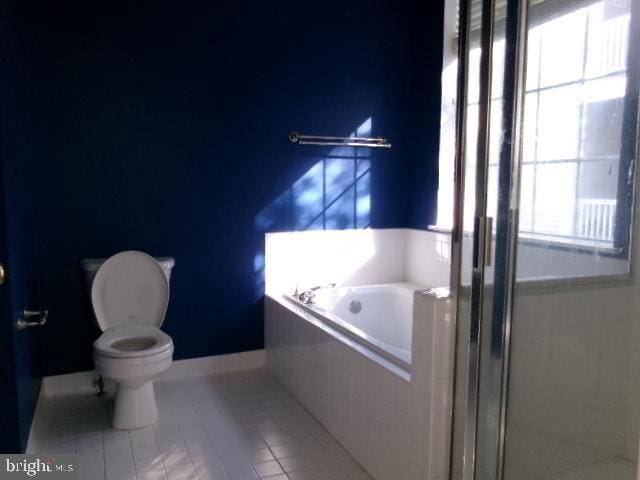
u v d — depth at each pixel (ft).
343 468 7.47
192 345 10.87
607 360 5.47
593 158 5.30
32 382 8.20
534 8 5.22
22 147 8.44
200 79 10.35
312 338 9.02
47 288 9.64
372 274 12.32
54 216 9.57
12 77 7.56
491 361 5.72
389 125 12.10
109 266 9.28
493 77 5.52
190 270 10.66
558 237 5.47
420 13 11.81
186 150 10.37
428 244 11.81
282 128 11.09
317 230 11.66
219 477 7.20
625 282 5.31
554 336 5.63
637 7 4.96
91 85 9.62
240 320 11.23
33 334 8.59
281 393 10.07
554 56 5.26
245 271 11.13
